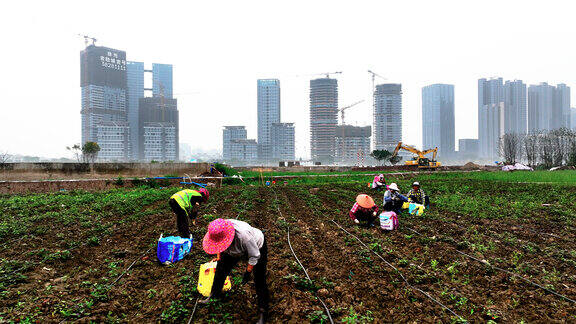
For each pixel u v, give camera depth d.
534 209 13.68
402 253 8.09
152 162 28.16
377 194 19.92
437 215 12.52
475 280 6.45
